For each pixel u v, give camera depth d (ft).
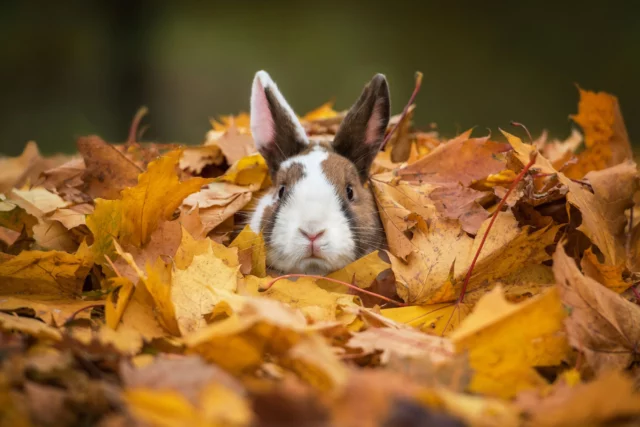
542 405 11.63
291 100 88.38
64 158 32.89
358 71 93.76
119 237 18.44
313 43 97.86
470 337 13.37
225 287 16.63
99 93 77.56
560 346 14.56
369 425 10.03
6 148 71.61
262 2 98.89
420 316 17.78
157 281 15.12
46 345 13.97
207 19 97.45
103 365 13.23
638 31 94.38
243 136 26.16
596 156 24.00
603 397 10.81
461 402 10.96
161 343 14.16
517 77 92.68
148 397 10.64
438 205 21.03
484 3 99.76
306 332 12.87
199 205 21.86
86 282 19.29
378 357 14.21
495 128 82.64
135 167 22.72
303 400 9.94
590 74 90.74
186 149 25.59
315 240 19.98
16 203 21.08
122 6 77.20
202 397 10.64
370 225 21.68
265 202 22.57
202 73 89.92
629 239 20.20
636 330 15.08
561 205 19.81
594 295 15.37
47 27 77.97
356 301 19.15
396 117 27.55
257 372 13.08
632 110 83.15
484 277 18.52
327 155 22.39
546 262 19.71
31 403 11.17
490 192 21.29
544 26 97.50
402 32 100.12
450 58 96.37
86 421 11.44
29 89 77.05
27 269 17.33
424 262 18.84
